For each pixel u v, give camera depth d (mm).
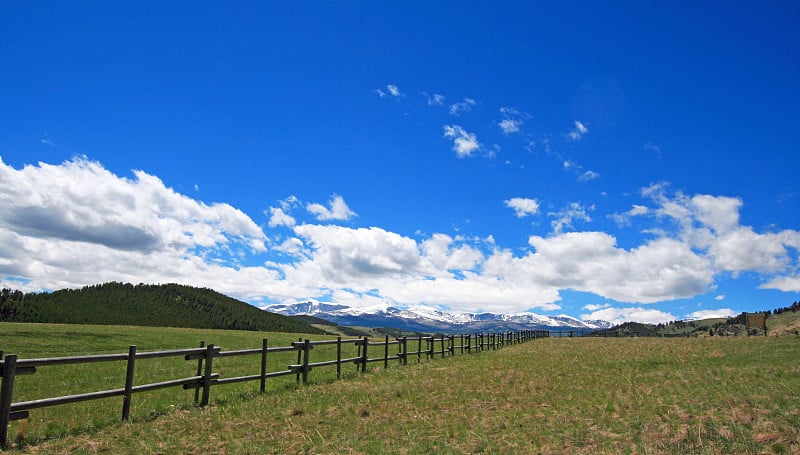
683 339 43281
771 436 8148
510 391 14266
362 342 19938
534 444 8609
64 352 31859
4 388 8258
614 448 8133
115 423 10258
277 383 16531
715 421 9477
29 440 8883
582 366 20859
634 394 13148
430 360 25969
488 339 39094
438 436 9250
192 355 12055
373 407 12023
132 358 10609
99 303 155375
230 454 8266
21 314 123750
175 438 9180
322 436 9328
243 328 169125
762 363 18875
